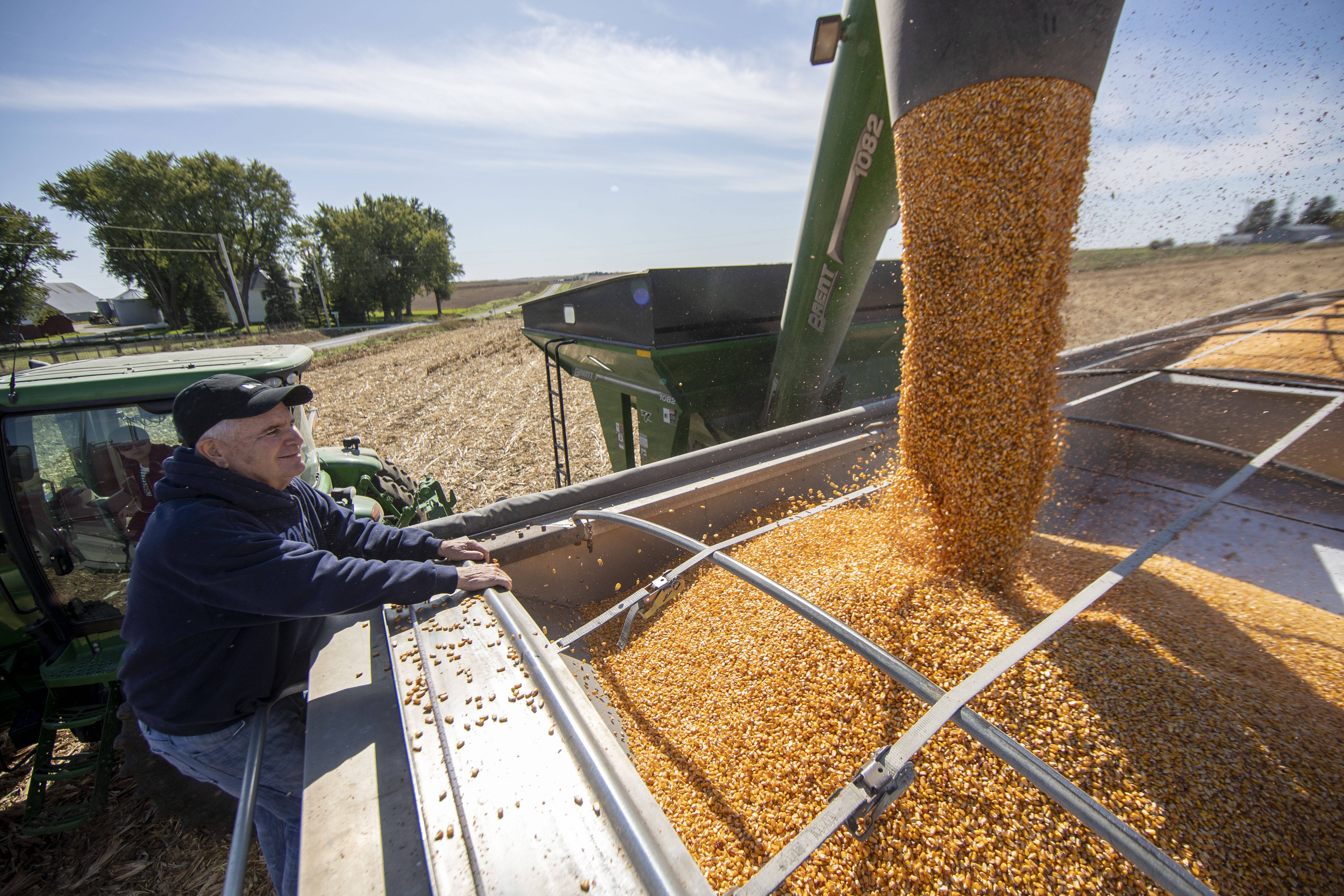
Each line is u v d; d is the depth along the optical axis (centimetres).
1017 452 218
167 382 289
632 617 252
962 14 196
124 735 261
